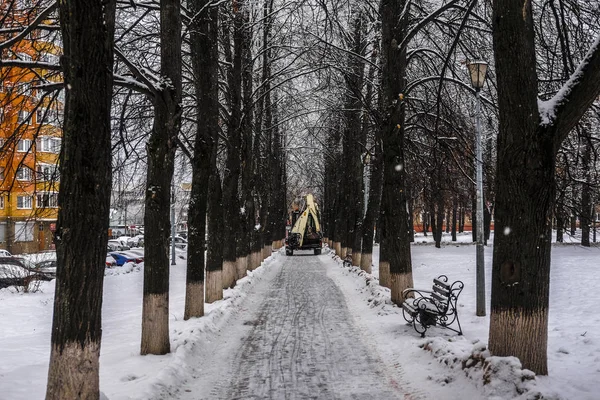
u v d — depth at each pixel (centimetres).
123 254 3566
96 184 514
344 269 2483
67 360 497
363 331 1089
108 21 589
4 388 675
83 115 507
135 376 711
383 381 735
